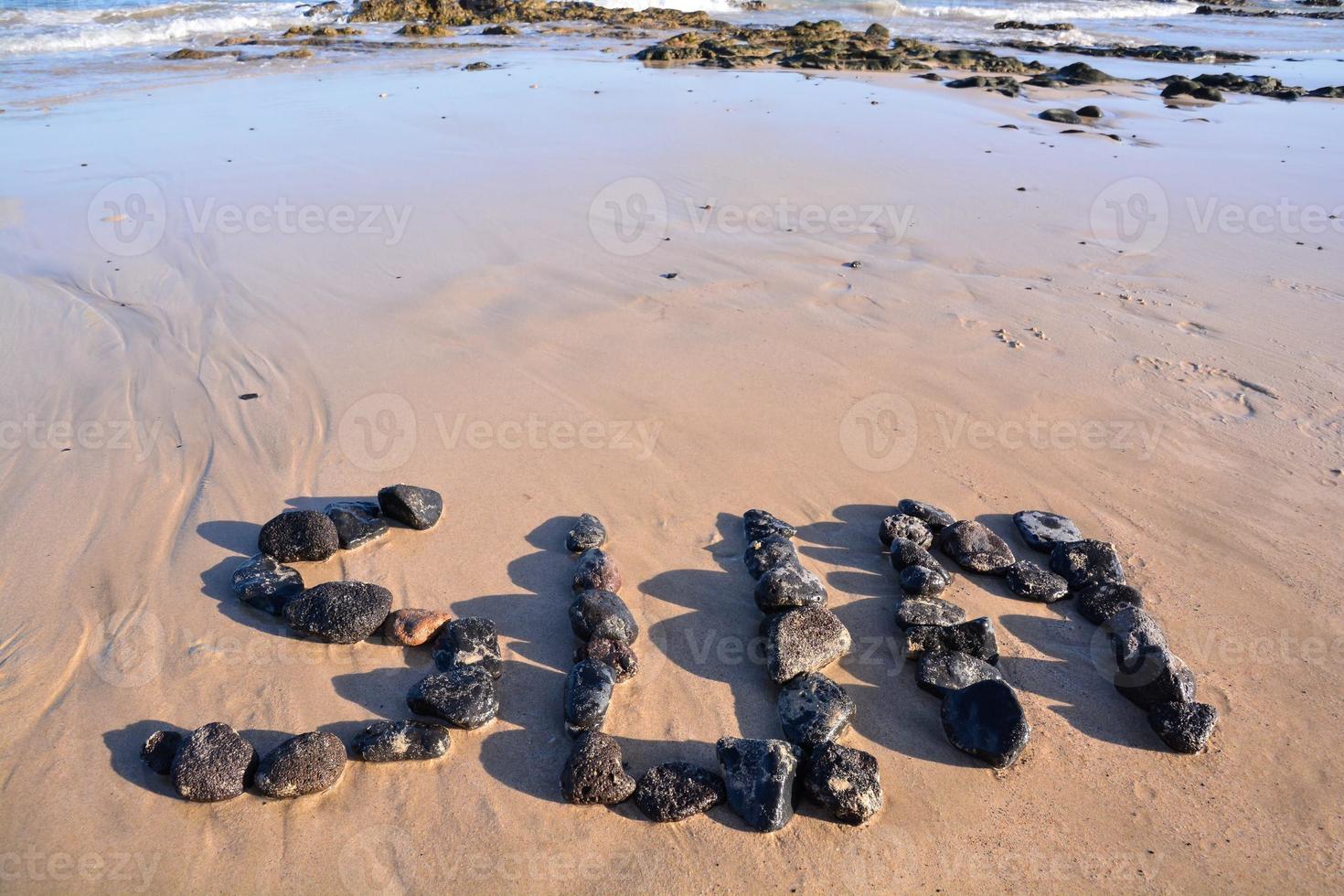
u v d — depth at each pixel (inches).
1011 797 45.5
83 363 78.6
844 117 173.2
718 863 42.3
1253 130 175.6
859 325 87.8
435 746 45.7
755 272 99.0
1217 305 93.7
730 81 210.8
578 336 84.4
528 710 49.0
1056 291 96.5
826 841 43.3
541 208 117.3
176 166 132.0
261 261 99.3
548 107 174.9
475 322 86.6
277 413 72.1
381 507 61.3
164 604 54.1
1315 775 46.6
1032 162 145.3
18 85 188.1
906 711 49.8
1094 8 382.6
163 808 43.5
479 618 53.0
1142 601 56.2
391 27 296.2
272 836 42.6
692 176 131.8
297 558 57.4
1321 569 59.0
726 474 67.2
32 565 56.4
